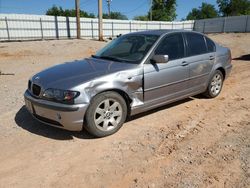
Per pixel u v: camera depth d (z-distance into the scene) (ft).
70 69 14.07
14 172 10.49
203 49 18.22
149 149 12.09
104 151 11.97
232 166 10.66
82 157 11.50
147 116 16.07
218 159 11.19
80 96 12.04
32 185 9.68
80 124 12.32
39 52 56.03
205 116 16.11
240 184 9.57
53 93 12.27
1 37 89.86
